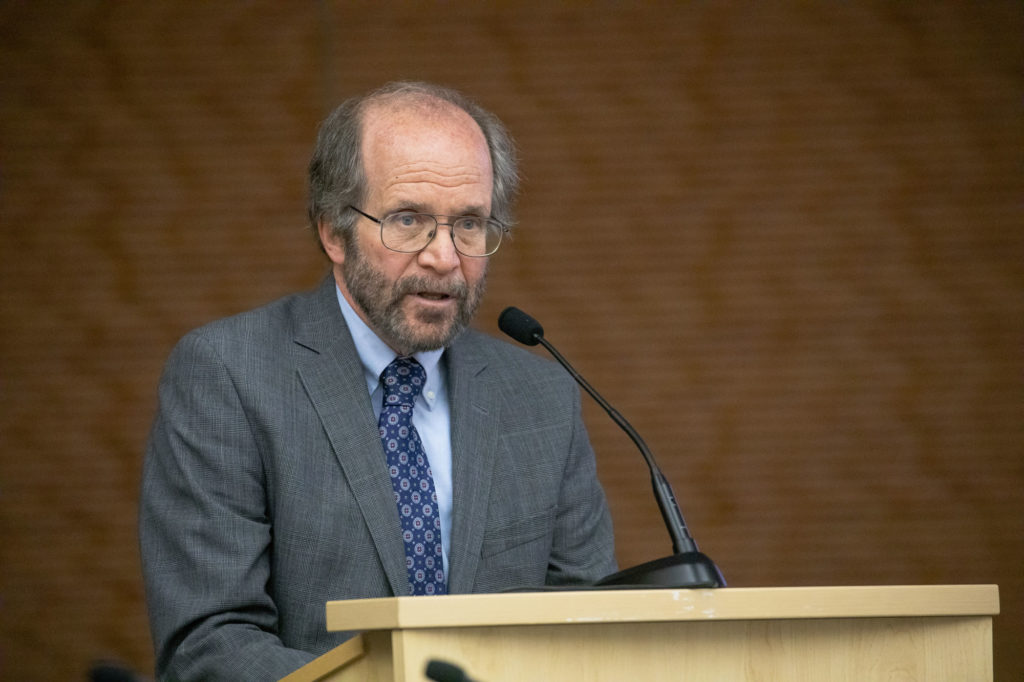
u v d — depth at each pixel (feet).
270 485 21.99
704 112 55.42
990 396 55.01
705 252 55.16
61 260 52.95
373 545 21.83
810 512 54.44
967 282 55.26
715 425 54.70
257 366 22.67
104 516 52.34
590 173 55.16
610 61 55.36
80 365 52.80
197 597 20.67
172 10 53.88
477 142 23.35
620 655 13.98
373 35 54.49
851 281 55.26
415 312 22.68
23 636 51.57
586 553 24.77
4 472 52.19
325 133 24.36
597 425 54.44
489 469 23.57
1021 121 55.42
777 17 55.62
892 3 55.57
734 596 14.25
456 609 13.28
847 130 55.47
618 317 54.90
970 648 14.97
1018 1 55.52
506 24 55.06
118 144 53.42
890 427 54.85
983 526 54.60
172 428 22.31
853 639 14.71
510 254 54.75
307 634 21.40
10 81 52.85
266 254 53.88
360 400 22.89
